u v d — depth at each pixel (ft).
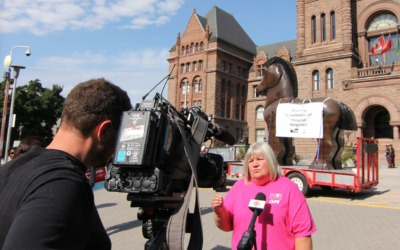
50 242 2.85
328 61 106.22
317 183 33.30
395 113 92.12
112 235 19.81
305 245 7.26
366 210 27.30
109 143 4.39
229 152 51.31
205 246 17.29
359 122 97.76
